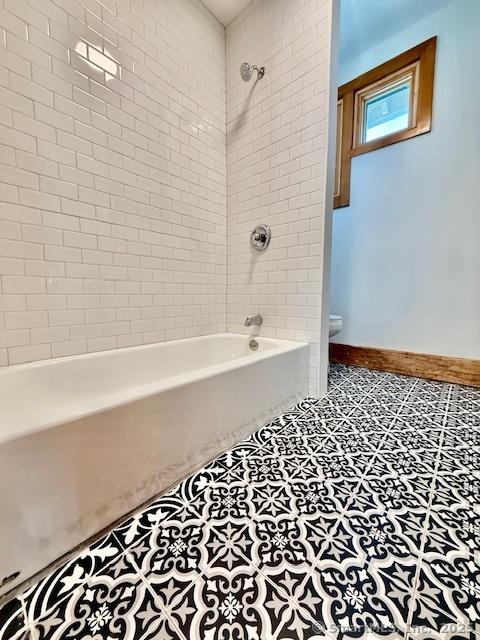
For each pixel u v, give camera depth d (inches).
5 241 45.3
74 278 53.8
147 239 65.6
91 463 29.5
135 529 31.2
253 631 21.9
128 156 60.4
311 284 67.6
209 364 79.0
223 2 73.4
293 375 63.7
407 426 54.6
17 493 24.5
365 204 97.7
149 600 24.0
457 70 77.0
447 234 82.2
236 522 32.1
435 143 82.2
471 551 28.2
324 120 62.0
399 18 81.2
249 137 77.3
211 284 82.4
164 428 36.7
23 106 45.6
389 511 33.4
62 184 51.0
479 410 62.1
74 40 50.7
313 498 35.7
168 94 67.2
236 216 82.9
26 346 48.4
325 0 59.5
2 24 43.0
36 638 21.4
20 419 26.4
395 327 94.0
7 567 24.2
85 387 54.2
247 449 46.9
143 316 66.0
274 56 69.7
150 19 62.1
